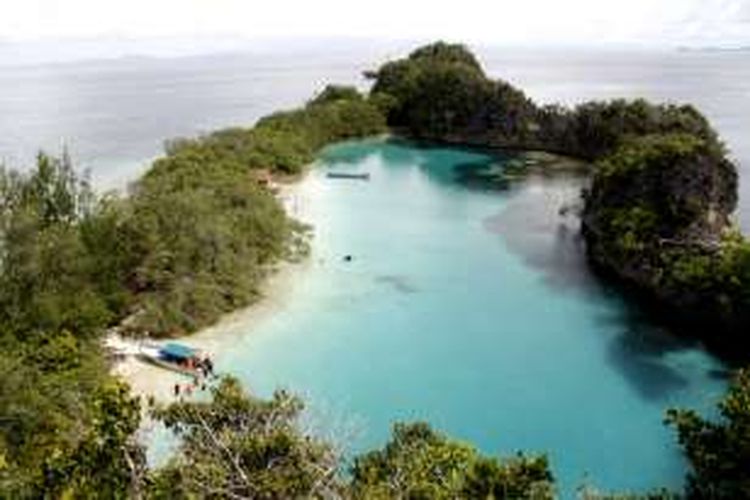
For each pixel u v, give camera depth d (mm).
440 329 75125
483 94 166750
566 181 136875
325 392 62906
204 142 132375
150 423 50469
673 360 69750
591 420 60375
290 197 123750
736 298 71750
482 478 32375
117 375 60938
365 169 145750
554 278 89188
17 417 47500
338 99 182375
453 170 146000
